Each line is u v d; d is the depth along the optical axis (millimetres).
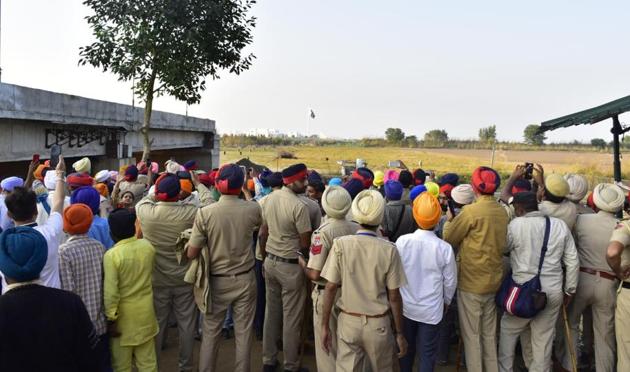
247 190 5848
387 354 3670
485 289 4371
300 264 4750
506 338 4559
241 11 10930
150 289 4000
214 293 4391
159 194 4523
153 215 4500
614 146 7543
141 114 17906
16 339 2414
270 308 4953
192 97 10953
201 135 28969
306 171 4820
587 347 5359
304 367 5062
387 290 3713
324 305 3783
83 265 3568
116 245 3844
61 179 4141
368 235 3715
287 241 4746
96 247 3705
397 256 3664
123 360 3871
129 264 3805
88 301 3588
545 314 4414
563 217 4723
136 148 18469
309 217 4750
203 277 4328
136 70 10023
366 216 3676
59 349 2500
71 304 2586
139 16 9719
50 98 11852
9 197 3275
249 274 4473
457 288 4559
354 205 3768
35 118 11273
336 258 3709
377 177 7312
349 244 3680
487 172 4430
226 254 4328
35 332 2447
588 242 4582
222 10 10266
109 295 3688
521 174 5543
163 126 20062
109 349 3842
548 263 4336
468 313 4457
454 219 4543
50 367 2475
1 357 2400
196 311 4797
